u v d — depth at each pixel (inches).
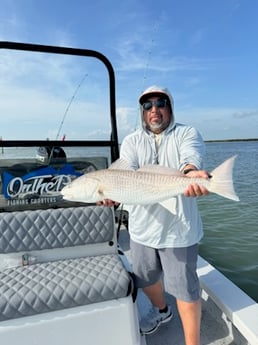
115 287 68.6
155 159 78.0
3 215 83.4
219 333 87.5
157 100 76.2
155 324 85.4
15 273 75.3
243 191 454.9
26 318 64.3
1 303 63.3
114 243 90.4
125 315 67.8
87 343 66.1
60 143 94.0
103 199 75.9
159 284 85.0
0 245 81.7
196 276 76.0
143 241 78.2
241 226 279.7
